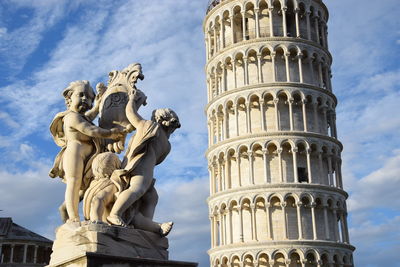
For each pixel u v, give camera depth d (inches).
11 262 2598.4
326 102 2517.2
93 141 263.7
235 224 2363.4
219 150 2477.9
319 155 2404.0
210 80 2667.3
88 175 260.1
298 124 2439.7
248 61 2524.6
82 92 270.4
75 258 214.2
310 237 2297.0
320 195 2332.7
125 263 220.2
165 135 269.4
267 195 2308.1
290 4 2593.5
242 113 2476.6
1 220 2748.5
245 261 2274.9
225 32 2664.9
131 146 256.8
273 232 2285.9
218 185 2477.9
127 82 287.3
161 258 243.3
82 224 230.5
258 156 2395.4
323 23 2687.0
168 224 251.1
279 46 2492.6
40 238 2721.5
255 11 2568.9
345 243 2338.8
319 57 2561.5
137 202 251.6
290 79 2472.9
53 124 270.7
